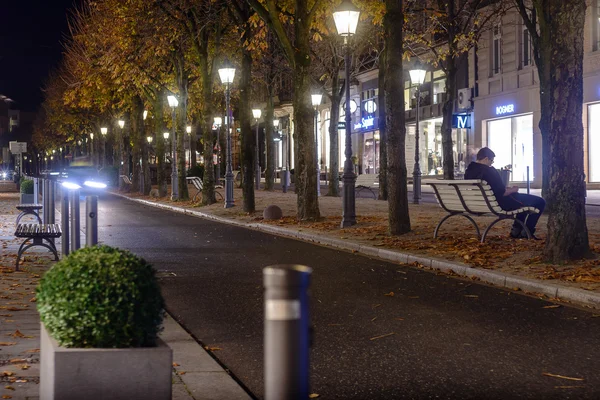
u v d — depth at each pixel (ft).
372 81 212.64
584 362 21.68
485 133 153.28
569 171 37.68
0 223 75.41
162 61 126.93
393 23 55.42
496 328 26.30
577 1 36.99
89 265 14.85
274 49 152.25
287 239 60.08
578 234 37.68
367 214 76.54
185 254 49.47
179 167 125.08
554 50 37.50
